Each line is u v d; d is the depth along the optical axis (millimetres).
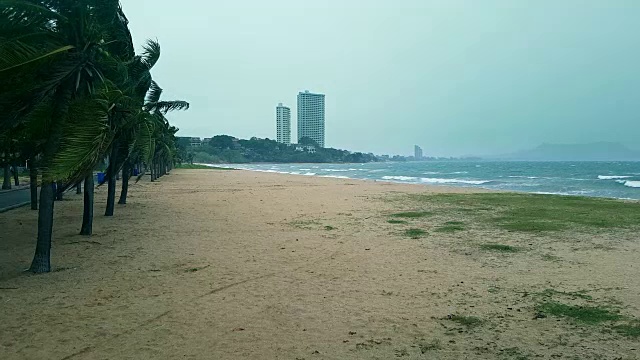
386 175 73812
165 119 30453
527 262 9336
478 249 10695
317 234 12953
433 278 8188
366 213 17922
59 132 8188
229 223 15117
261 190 31219
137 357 4898
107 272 8625
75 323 5945
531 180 54688
